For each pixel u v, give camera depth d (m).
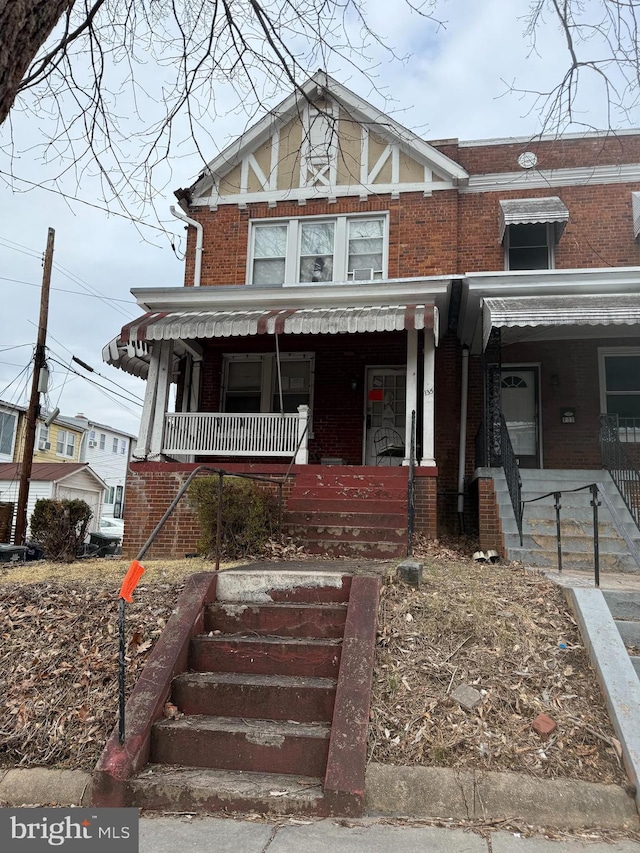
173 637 4.84
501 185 12.71
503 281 10.14
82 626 5.29
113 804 3.76
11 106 3.09
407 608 5.13
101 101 5.59
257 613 5.16
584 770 3.76
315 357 12.84
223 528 7.85
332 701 4.29
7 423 29.44
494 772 3.72
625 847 3.24
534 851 3.18
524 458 11.87
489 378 9.67
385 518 8.42
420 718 4.09
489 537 9.10
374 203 12.80
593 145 12.47
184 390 13.34
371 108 12.79
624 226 12.18
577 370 11.76
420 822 3.48
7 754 4.18
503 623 4.99
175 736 4.10
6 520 18.78
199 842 3.29
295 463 9.96
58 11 3.17
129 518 9.88
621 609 5.24
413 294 10.36
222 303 10.94
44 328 18.05
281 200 13.12
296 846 3.23
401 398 12.62
